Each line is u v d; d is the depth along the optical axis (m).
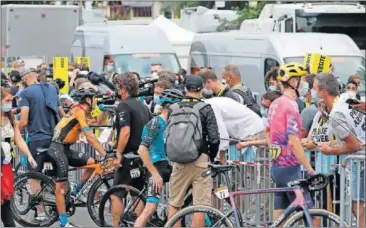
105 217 22.89
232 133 22.06
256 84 39.00
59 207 23.64
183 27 56.53
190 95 19.59
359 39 44.94
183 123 19.31
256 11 50.84
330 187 19.67
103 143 26.72
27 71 26.06
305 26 44.53
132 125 22.03
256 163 21.28
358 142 18.50
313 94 21.70
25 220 24.41
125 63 45.62
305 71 18.97
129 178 22.12
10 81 34.81
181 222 18.91
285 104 18.86
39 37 54.97
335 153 18.69
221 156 21.78
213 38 42.66
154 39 46.75
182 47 54.41
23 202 24.42
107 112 26.64
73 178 25.42
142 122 22.11
